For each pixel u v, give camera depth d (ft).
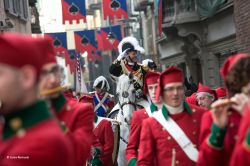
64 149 9.70
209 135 13.51
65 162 9.72
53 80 15.15
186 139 18.01
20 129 9.53
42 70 9.67
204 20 86.28
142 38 161.79
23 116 9.56
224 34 78.13
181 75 18.19
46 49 13.20
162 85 18.26
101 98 38.63
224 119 13.02
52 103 16.38
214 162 13.34
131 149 22.63
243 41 55.06
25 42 9.28
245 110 11.85
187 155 17.90
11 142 9.61
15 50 9.09
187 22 87.35
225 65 13.33
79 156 15.24
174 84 17.98
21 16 105.60
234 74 12.69
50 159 9.40
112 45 98.94
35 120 9.59
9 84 9.16
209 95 26.99
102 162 28.45
